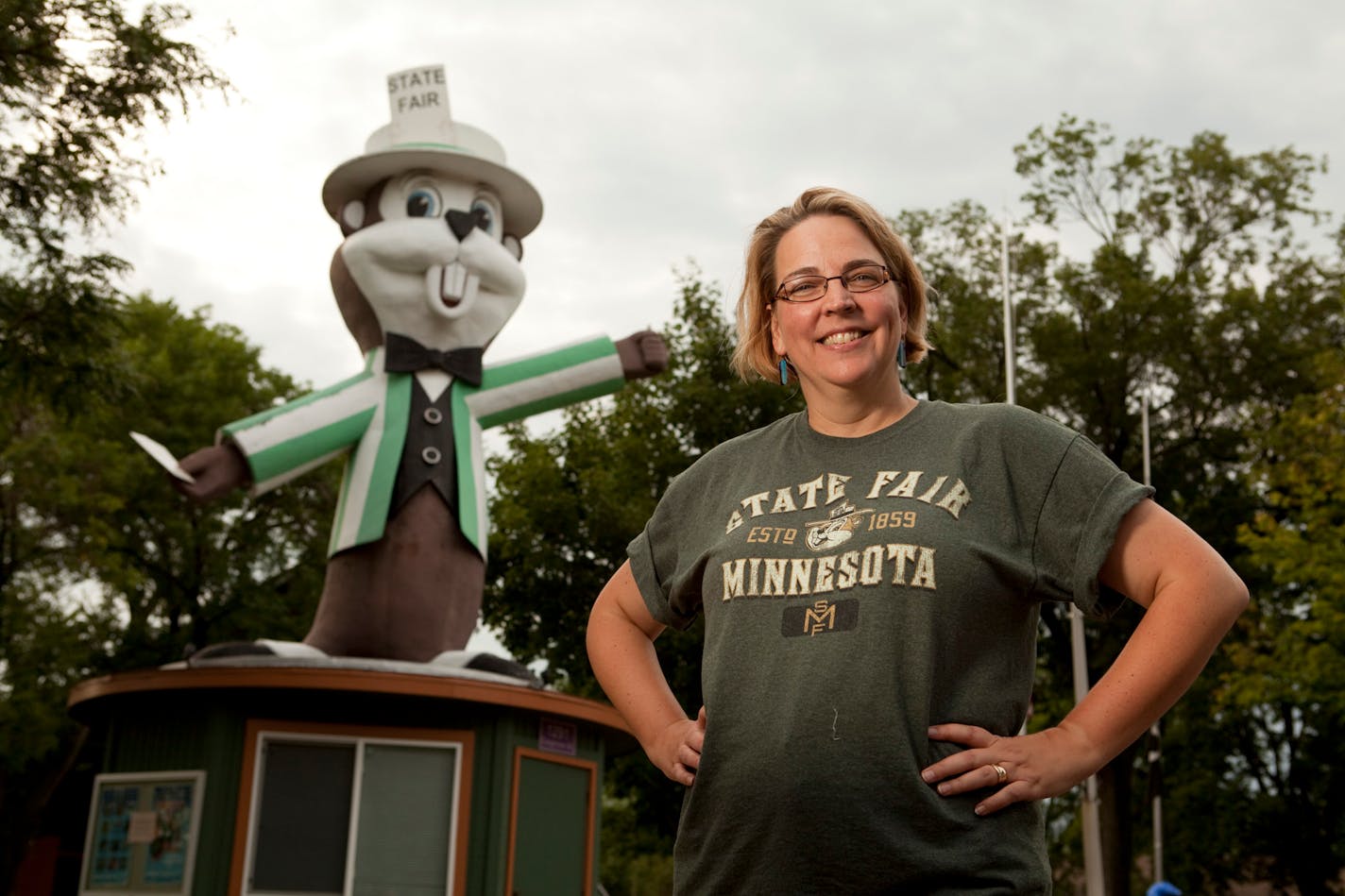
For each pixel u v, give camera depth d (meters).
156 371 25.94
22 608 22.42
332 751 10.33
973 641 1.97
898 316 2.29
